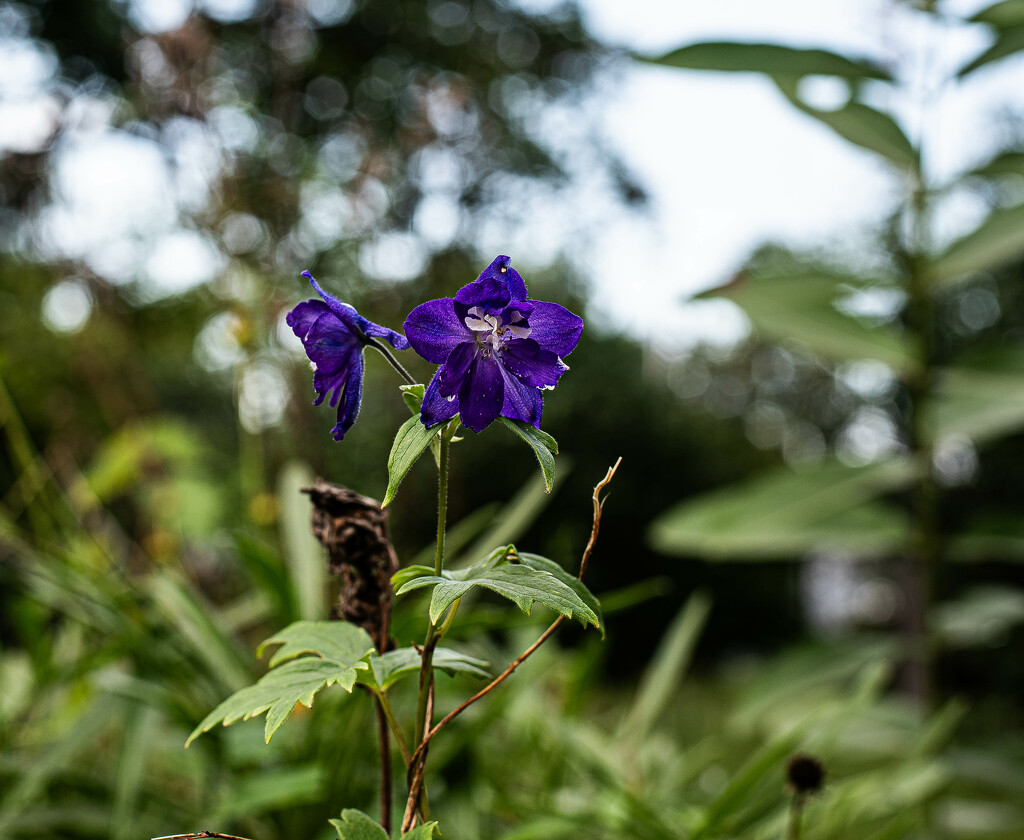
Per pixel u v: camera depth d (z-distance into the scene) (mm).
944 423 812
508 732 830
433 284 1229
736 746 1573
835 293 823
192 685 674
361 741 564
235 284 989
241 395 948
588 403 3252
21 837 602
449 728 629
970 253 791
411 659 422
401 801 577
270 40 1254
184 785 823
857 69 759
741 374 5020
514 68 3002
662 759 863
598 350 3355
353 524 455
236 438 2271
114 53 2191
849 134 812
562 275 2873
